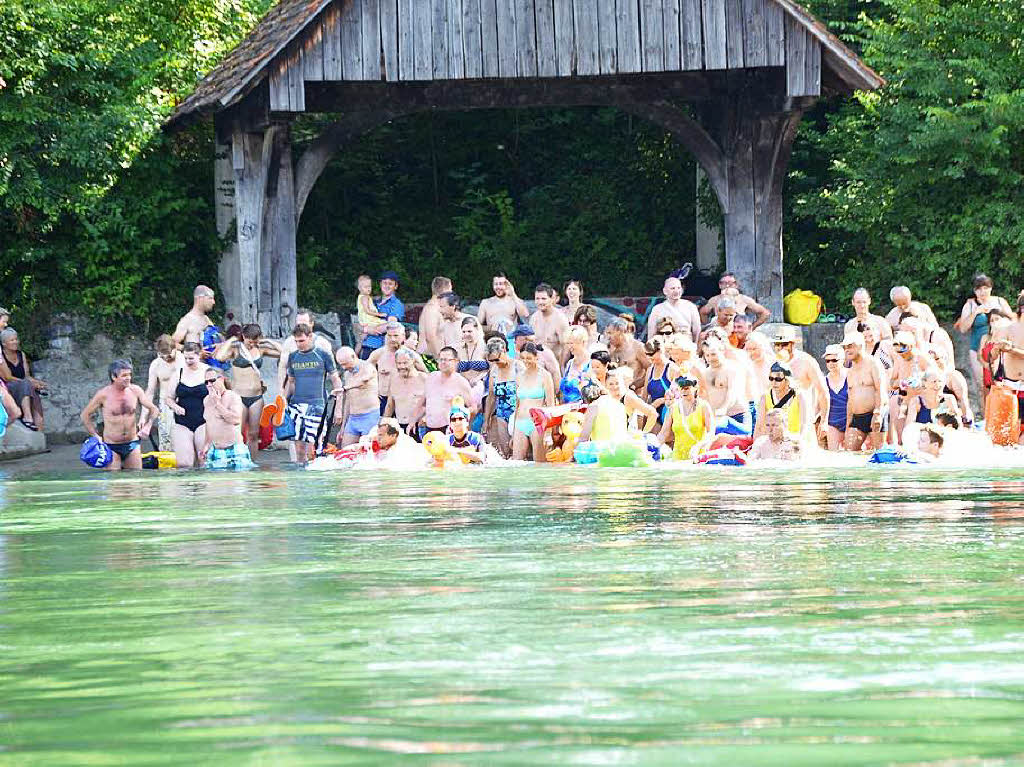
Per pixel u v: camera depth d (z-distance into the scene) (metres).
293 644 5.61
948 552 8.40
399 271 36.28
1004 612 6.12
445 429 21.56
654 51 27.27
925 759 3.69
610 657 5.20
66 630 6.08
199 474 18.88
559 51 27.38
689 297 30.70
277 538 9.88
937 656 5.15
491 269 36.72
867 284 32.75
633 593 6.82
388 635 5.77
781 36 27.16
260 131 28.08
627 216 38.19
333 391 22.30
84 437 28.69
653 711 4.31
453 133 38.75
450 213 38.53
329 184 37.25
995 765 3.62
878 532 9.61
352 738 4.01
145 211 29.91
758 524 10.27
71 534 10.51
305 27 26.69
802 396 19.33
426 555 8.62
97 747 3.97
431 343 24.52
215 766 3.70
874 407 20.73
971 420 22.30
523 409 21.31
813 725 4.10
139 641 5.77
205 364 21.55
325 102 29.20
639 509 11.78
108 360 29.50
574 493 13.87
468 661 5.18
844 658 5.13
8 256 29.47
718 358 19.58
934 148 30.67
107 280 29.89
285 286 28.84
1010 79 30.67
